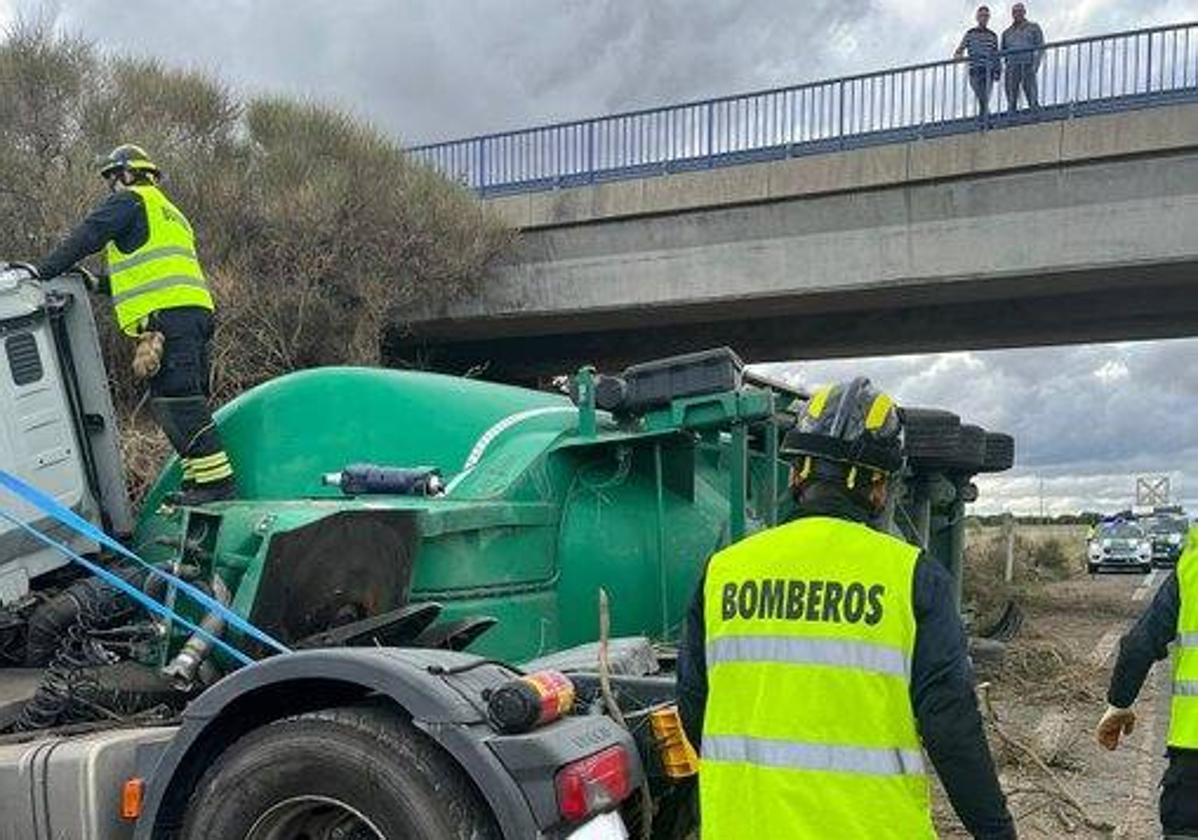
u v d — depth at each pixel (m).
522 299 21.30
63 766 3.91
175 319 5.30
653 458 5.80
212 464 5.26
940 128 19.17
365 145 19.06
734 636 2.70
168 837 3.83
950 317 21.84
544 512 5.30
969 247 18.41
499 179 22.42
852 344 23.11
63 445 5.15
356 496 5.18
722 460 6.46
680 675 2.89
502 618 5.02
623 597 5.56
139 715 4.54
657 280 20.64
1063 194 17.75
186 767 3.82
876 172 18.83
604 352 24.42
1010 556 22.38
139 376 5.36
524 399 5.94
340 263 17.62
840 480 2.77
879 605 2.57
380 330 18.38
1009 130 17.95
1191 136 16.88
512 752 3.44
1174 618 4.11
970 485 9.16
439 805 3.46
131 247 5.39
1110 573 36.22
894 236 18.89
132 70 17.92
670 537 5.77
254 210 16.70
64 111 16.50
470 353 24.64
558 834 3.44
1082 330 21.89
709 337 23.58
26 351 5.05
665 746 3.83
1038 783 7.71
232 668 4.53
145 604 4.62
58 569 5.09
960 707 2.51
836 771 2.52
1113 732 4.34
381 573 4.59
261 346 15.84
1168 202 17.19
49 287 5.33
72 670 4.64
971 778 2.53
